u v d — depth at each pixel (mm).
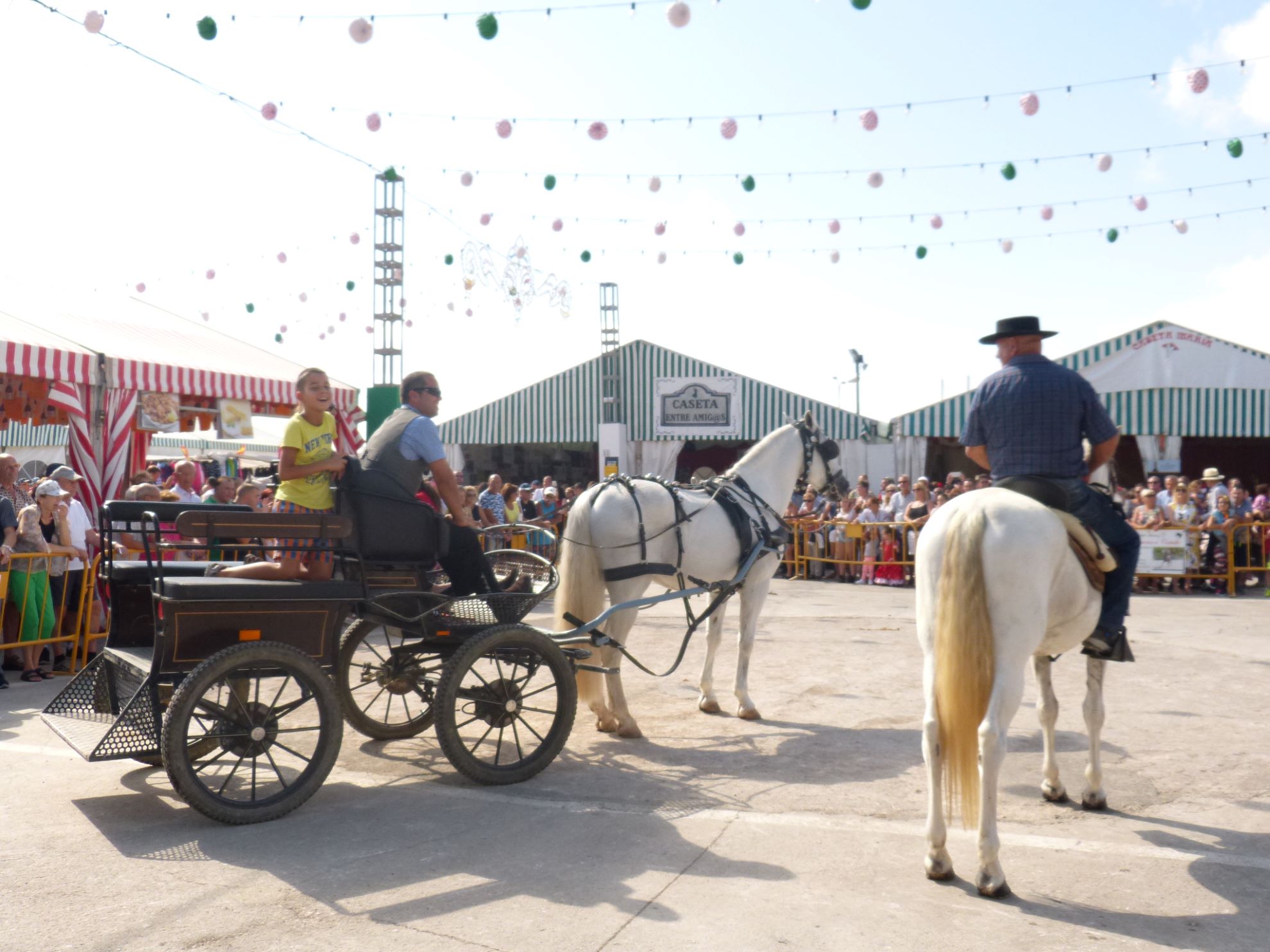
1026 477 4820
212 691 6613
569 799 5355
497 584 6188
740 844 4633
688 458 35469
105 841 4648
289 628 5145
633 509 6488
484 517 13789
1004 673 4023
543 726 7156
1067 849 4547
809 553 19312
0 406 14188
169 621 4848
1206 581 16438
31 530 8539
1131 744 6410
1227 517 15805
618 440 29047
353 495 5578
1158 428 22484
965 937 3643
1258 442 31719
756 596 7332
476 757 5543
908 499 17828
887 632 11430
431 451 5797
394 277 17906
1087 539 4523
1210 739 6535
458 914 3842
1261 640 10703
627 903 3939
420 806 5215
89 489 10852
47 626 8570
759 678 8781
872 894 4035
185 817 5008
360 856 4461
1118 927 3740
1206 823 4926
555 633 6094
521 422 30547
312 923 3750
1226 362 22391
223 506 6023
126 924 3734
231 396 12656
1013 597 4062
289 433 5645
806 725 7062
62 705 5613
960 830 4828
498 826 4879
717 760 6148
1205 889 4098
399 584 5867
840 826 4891
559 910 3873
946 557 4121
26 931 3668
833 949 3551
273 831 4812
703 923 3760
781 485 7836
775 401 28312
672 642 10797
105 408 11016
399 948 3549
